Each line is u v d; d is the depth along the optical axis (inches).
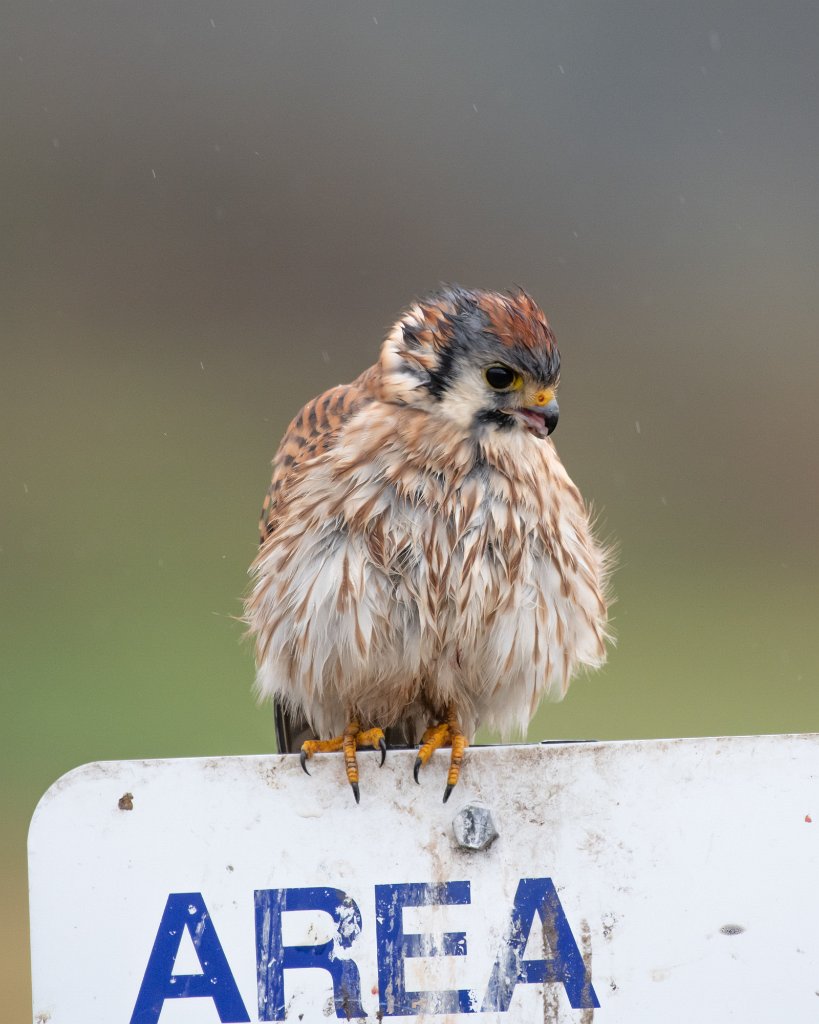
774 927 157.8
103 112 1163.3
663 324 970.1
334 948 156.3
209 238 1054.4
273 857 157.2
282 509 215.3
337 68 1229.7
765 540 692.7
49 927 154.9
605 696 506.9
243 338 950.4
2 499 682.8
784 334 954.1
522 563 208.4
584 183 1130.0
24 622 571.2
